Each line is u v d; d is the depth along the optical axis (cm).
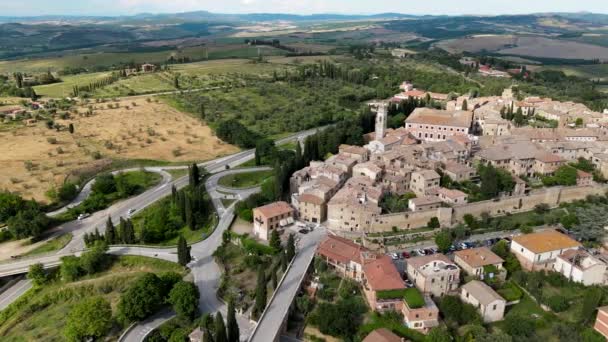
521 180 18100
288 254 13950
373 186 17350
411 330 11444
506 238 15662
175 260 15512
